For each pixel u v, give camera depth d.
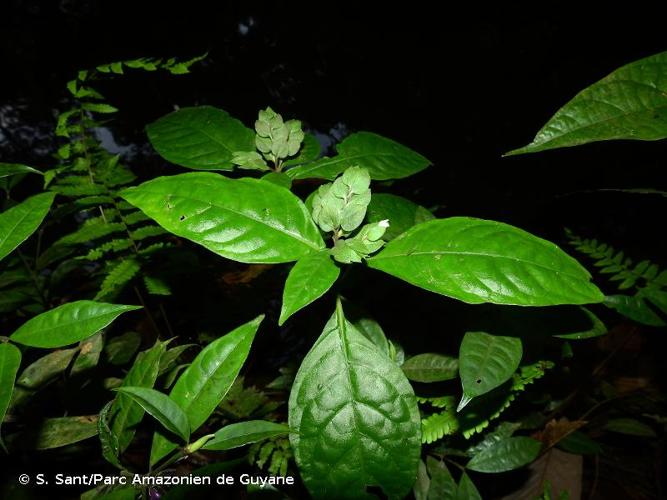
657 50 1.28
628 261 0.55
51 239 0.69
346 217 0.27
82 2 1.55
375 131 1.40
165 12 1.60
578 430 0.60
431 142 1.32
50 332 0.26
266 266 0.67
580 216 1.02
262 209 0.27
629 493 0.58
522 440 0.45
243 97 1.51
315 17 1.60
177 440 0.30
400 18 1.56
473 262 0.24
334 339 0.29
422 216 0.40
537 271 0.23
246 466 0.48
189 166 0.38
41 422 0.36
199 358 0.30
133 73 1.31
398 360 0.46
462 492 0.43
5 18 1.49
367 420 0.27
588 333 0.37
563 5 1.39
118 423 0.33
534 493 0.54
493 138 1.29
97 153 0.57
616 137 0.20
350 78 1.54
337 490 0.27
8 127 1.35
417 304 0.54
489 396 0.43
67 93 1.46
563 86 1.34
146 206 0.26
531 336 0.37
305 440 0.27
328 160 0.38
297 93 1.53
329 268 0.25
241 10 1.62
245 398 0.51
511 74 1.42
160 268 0.58
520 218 1.07
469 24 1.51
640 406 0.58
